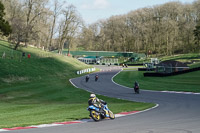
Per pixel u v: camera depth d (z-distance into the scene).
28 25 97.19
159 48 174.00
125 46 191.50
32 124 15.00
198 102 27.39
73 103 32.72
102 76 81.75
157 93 39.91
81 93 43.56
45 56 103.62
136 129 12.62
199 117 16.50
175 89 44.41
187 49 171.38
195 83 53.03
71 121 16.30
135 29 183.62
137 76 77.75
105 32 195.12
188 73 70.19
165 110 21.09
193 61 118.88
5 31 55.62
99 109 16.25
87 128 13.39
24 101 36.16
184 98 32.12
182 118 16.23
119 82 63.28
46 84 58.44
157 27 170.38
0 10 55.59
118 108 23.16
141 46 192.75
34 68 76.50
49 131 12.72
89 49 198.38
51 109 24.69
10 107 28.34
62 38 121.06
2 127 14.18
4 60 71.75
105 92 43.97
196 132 11.66
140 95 37.97
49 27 120.94
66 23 117.19
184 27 170.12
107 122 15.48
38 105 30.14
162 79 64.94
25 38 97.88
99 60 169.25
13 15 102.88
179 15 174.12
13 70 66.62
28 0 105.06
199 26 113.12
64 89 50.09
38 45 130.25
